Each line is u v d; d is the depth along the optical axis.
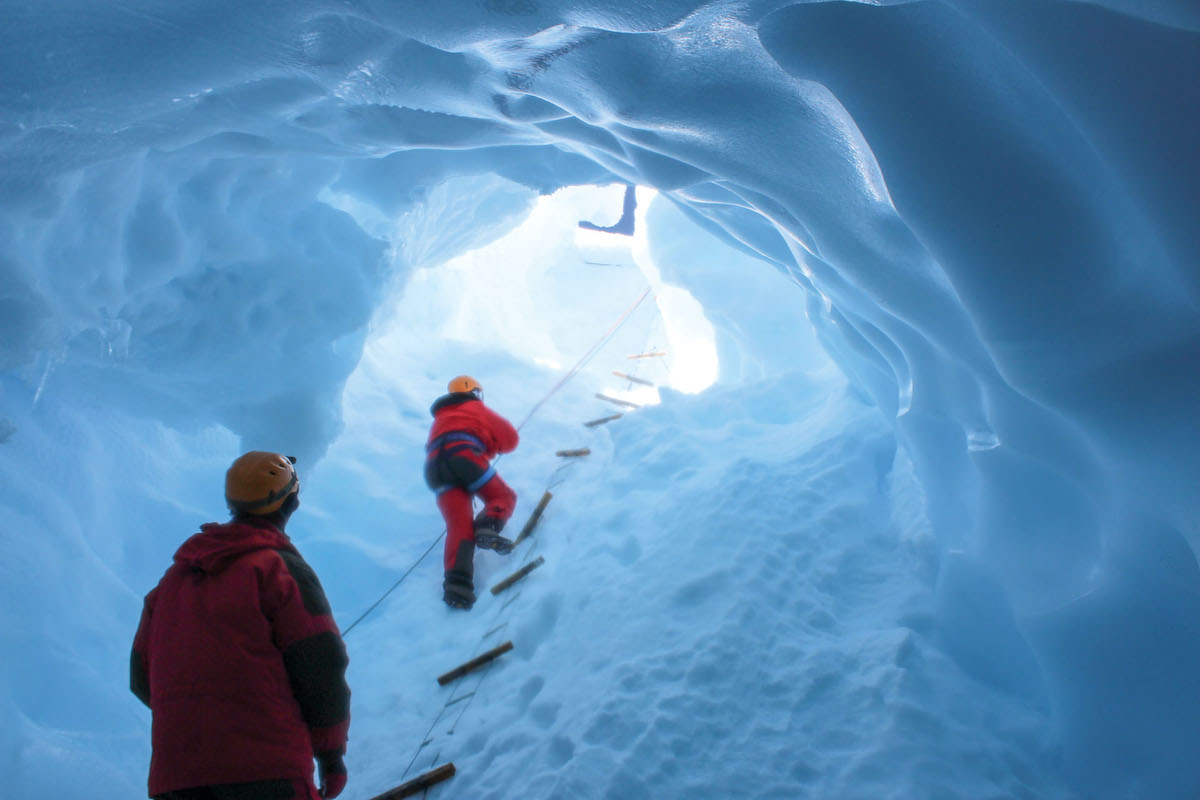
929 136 1.44
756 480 3.67
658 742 2.25
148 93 1.89
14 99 1.74
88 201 2.50
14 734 2.12
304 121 2.56
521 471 5.05
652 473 4.37
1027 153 1.41
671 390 5.75
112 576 3.11
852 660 2.48
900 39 1.36
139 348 3.24
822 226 1.97
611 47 1.65
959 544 2.44
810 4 1.37
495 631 3.24
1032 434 1.87
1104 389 1.52
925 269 1.86
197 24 1.67
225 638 1.51
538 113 2.22
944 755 2.05
